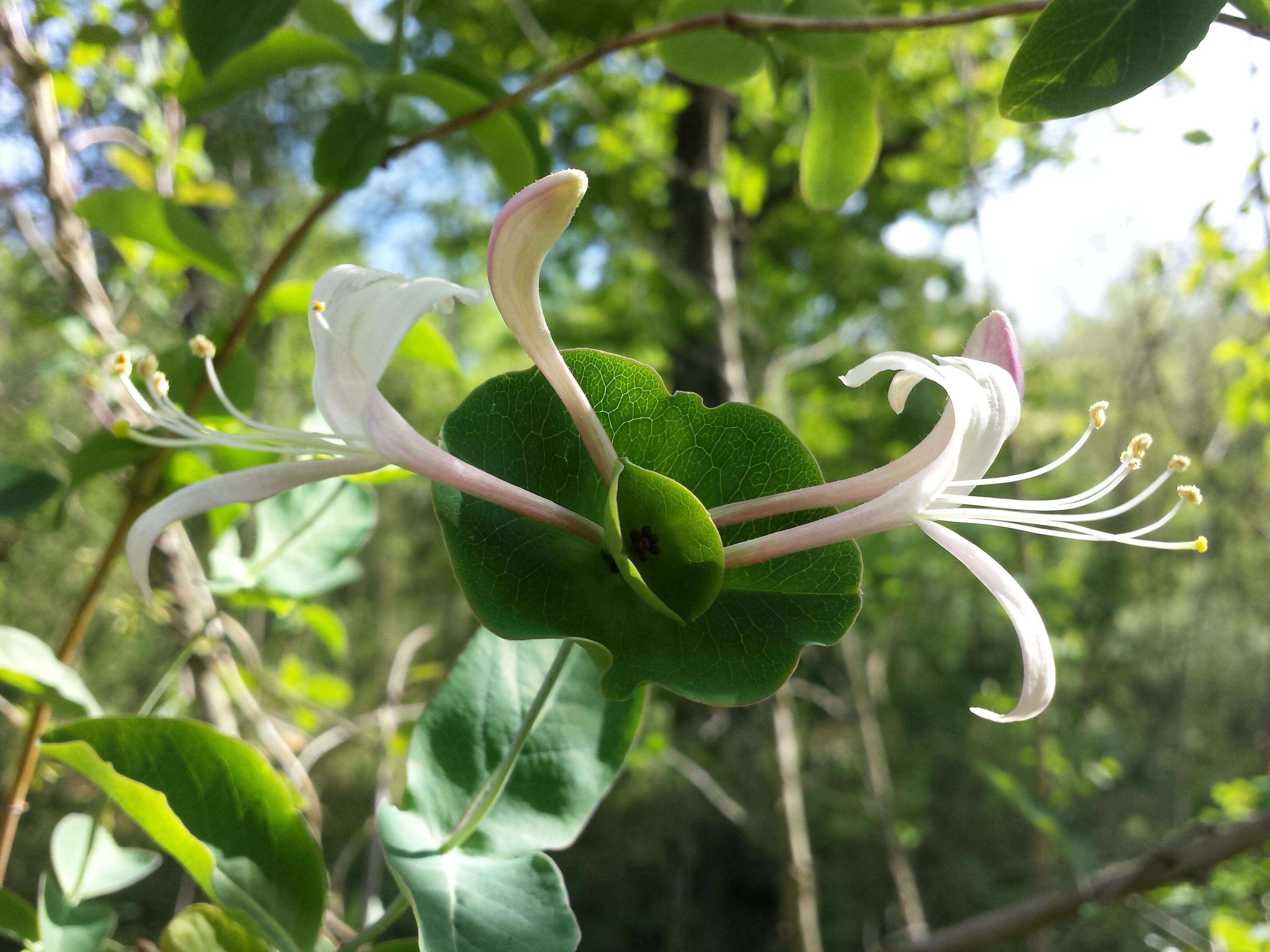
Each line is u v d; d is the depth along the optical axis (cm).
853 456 128
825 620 12
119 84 30
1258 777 40
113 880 19
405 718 37
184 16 15
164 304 35
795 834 56
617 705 17
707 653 12
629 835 116
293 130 68
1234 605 108
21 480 19
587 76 108
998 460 97
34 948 17
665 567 12
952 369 12
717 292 67
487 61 131
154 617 25
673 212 118
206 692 25
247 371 21
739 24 21
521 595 12
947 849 107
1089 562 108
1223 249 44
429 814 15
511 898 14
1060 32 13
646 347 131
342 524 23
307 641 88
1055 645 66
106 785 13
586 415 12
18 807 18
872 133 24
